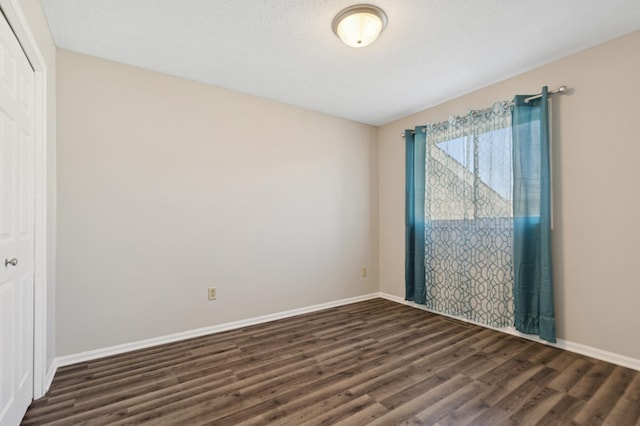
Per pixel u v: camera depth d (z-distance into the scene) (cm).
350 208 387
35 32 167
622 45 217
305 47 229
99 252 235
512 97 278
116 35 211
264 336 274
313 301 353
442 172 329
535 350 242
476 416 161
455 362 222
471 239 303
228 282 294
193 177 277
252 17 194
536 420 158
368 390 186
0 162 131
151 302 255
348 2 182
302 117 348
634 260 212
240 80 281
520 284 261
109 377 202
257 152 315
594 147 229
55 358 215
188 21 198
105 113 240
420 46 228
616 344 219
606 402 172
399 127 389
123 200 245
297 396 180
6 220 136
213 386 191
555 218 249
